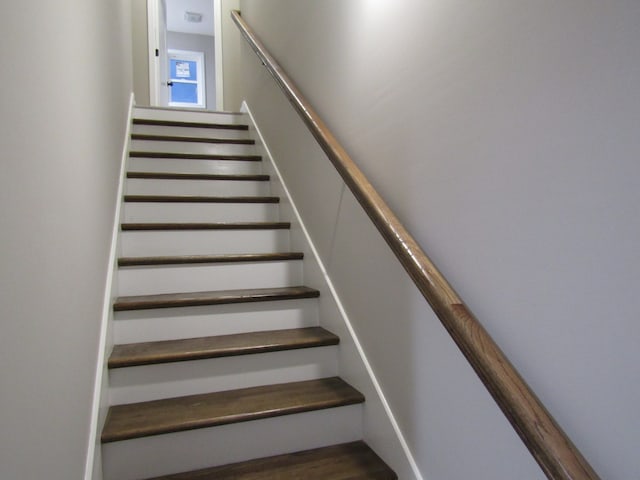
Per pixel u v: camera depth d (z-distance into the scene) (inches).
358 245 61.5
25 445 28.7
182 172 114.3
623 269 25.3
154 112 139.3
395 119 49.9
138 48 170.1
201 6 246.8
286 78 83.4
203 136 133.6
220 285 80.7
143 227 84.4
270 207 102.5
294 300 75.2
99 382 53.1
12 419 26.6
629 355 25.2
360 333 61.0
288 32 92.7
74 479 40.9
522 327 32.6
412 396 48.3
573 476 25.2
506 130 33.7
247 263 82.2
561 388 29.6
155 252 85.5
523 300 32.5
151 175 103.3
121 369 59.3
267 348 64.5
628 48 24.6
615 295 25.8
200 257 79.4
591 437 27.6
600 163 26.4
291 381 66.2
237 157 118.9
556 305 29.8
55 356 36.0
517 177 32.7
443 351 42.8
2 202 26.1
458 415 40.6
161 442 52.7
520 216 32.6
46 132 35.9
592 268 27.2
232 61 182.4
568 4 28.3
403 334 49.9
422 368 46.2
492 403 36.4
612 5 25.5
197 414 55.7
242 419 55.1
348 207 64.7
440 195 41.9
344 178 54.4
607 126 26.0
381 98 53.1
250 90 137.2
